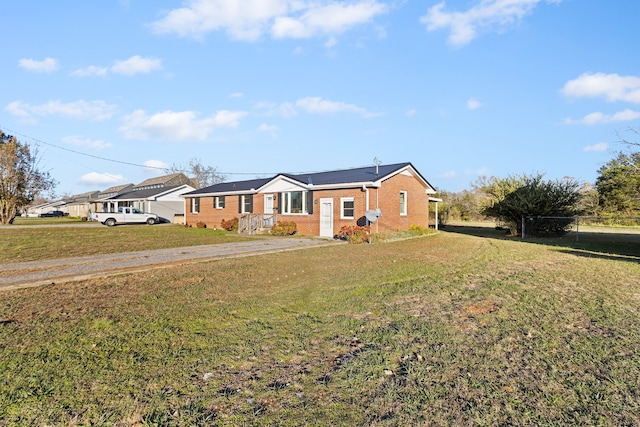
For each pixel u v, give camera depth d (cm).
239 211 2603
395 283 728
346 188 1919
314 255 1180
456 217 4028
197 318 500
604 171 3075
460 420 261
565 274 825
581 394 296
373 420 262
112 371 338
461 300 592
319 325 471
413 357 371
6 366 347
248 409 277
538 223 2092
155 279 775
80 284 727
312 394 300
